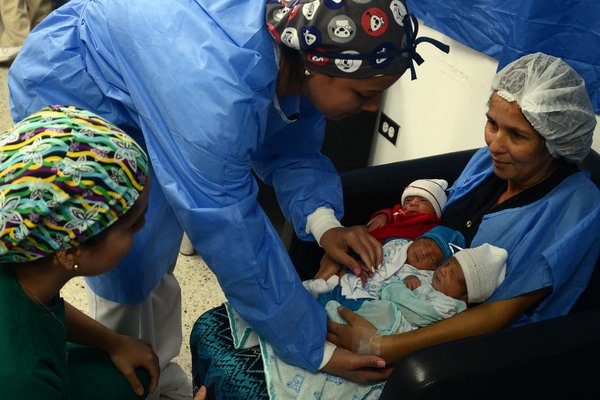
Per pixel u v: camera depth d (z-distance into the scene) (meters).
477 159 1.51
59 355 0.98
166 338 1.63
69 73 1.17
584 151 1.24
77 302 2.00
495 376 1.01
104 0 1.12
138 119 1.13
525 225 1.27
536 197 1.31
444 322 1.20
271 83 1.03
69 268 0.90
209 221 1.00
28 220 0.82
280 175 1.41
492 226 1.33
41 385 0.87
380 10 0.95
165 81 0.99
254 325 1.12
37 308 0.92
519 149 1.21
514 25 1.55
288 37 0.97
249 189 1.05
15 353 0.86
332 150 2.48
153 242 1.28
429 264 1.36
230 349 1.26
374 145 2.54
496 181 1.43
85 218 0.85
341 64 0.97
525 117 1.17
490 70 1.80
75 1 1.23
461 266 1.24
